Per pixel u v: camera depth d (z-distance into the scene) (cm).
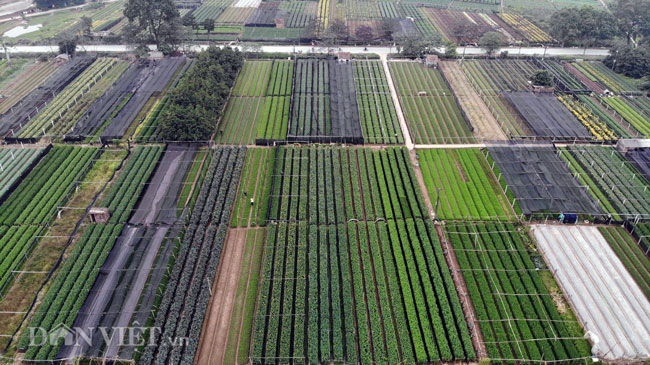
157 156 12181
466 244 9931
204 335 8075
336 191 11200
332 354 7869
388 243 9931
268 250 9625
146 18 17588
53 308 8338
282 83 16350
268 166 12225
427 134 13738
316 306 8512
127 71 16650
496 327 8256
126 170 11762
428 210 10956
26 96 15050
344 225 10394
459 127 14050
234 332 8131
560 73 17388
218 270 9294
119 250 9462
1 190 11056
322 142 13200
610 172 12106
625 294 8900
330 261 9512
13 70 16800
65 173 11706
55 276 9075
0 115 14038
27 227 10156
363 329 8131
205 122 12812
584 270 9388
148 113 14238
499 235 10175
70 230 10119
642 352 7819
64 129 13412
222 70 15200
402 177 11894
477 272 9312
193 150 12525
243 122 14112
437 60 17825
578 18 19475
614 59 18025
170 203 10712
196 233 9950
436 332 8112
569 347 7900
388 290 9025
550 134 13488
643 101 15675
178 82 15938
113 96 15025
